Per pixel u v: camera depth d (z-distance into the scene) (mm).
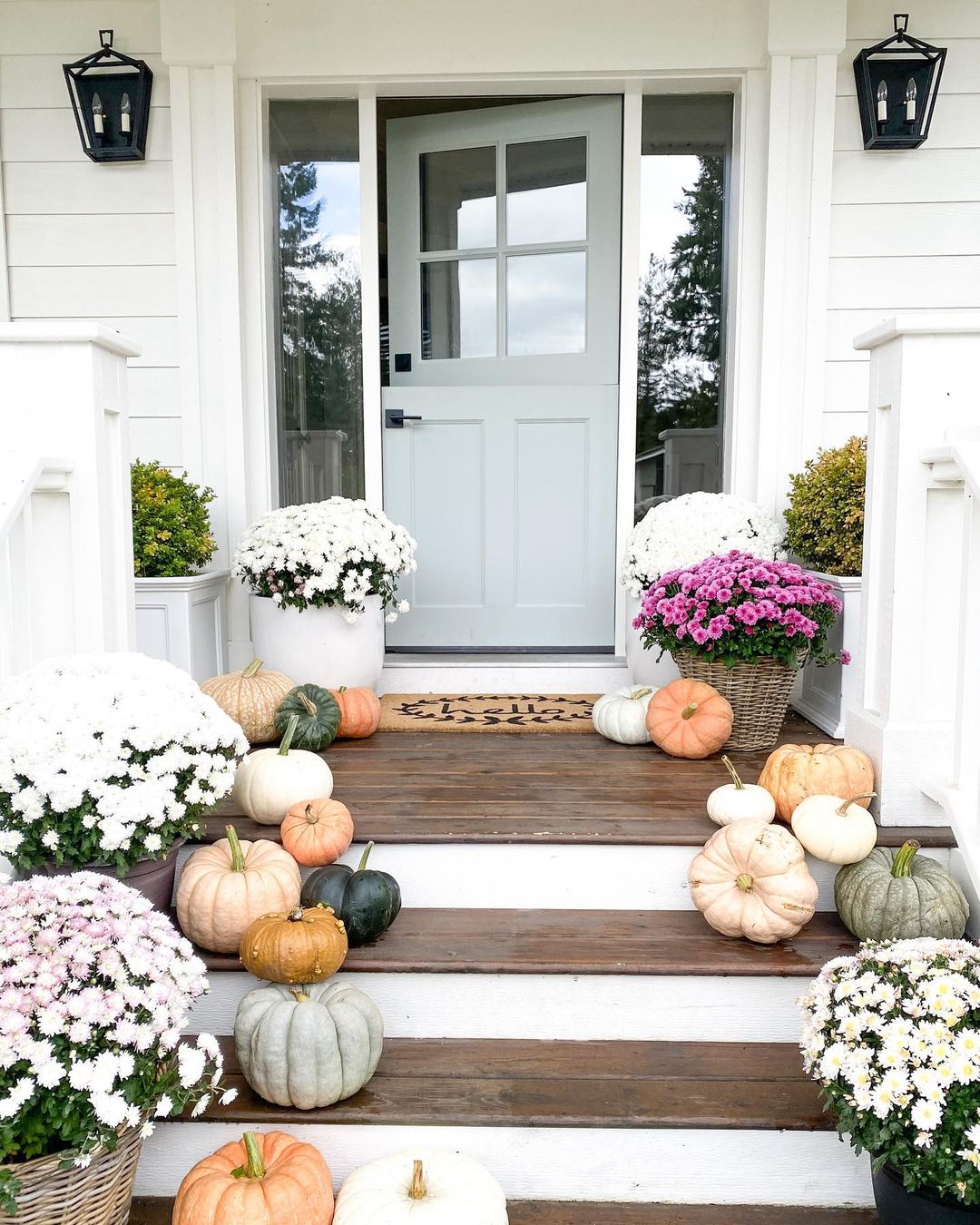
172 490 3111
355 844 2178
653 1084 1823
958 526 2146
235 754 2014
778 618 2600
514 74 3318
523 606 3727
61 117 3400
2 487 1926
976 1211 1514
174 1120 1749
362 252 3549
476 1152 1744
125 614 2287
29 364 2092
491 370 3711
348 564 3037
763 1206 1769
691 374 3635
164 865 1967
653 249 3590
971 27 3281
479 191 3668
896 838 2139
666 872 2174
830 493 2920
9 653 2000
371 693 2967
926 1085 1485
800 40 3184
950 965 1639
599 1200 1765
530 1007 1965
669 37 3268
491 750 2832
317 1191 1558
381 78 3328
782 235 3297
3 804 1774
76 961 1475
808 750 2279
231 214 3330
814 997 1709
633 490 3615
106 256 3445
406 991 1958
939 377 2111
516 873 2180
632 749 2842
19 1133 1396
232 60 3250
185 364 3404
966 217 3340
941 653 2193
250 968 1810
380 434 3650
